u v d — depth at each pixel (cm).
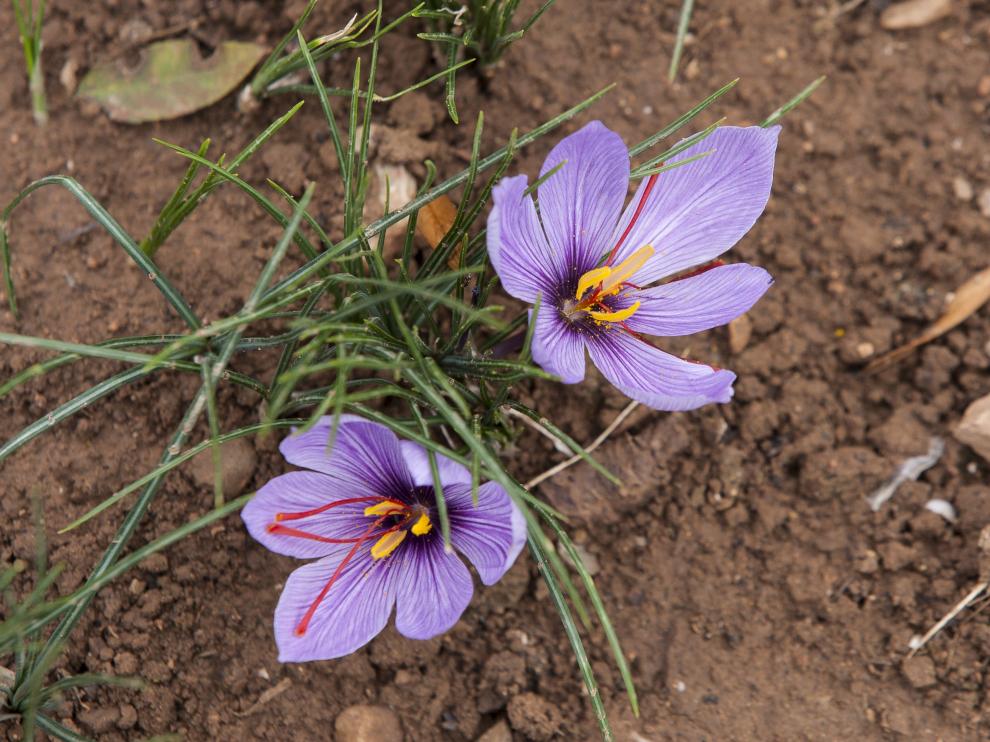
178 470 38
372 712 38
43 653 35
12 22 42
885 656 40
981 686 39
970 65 44
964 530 40
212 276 40
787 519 41
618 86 43
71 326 39
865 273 42
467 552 35
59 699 37
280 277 40
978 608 40
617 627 40
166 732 38
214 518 34
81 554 38
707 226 36
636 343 36
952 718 39
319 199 41
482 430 37
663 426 40
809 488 41
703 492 41
